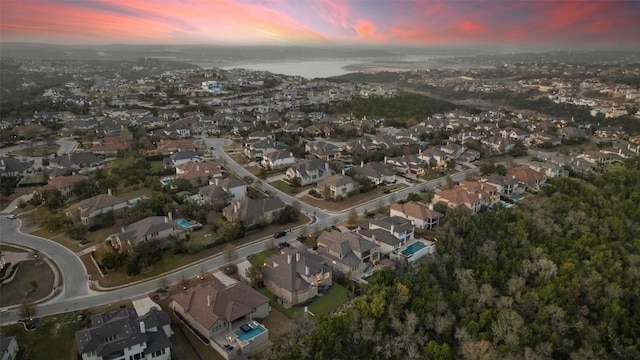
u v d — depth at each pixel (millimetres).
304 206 131250
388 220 110312
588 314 86688
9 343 66375
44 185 143750
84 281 89062
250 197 136625
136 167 154750
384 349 74000
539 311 83188
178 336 73812
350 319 76375
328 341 70000
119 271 92438
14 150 189875
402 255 99875
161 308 80688
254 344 71438
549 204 123438
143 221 105125
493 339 78375
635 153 193750
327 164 160375
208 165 154500
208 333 71312
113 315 74188
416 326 79312
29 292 84562
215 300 75750
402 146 196625
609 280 93250
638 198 131500
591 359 74312
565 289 89625
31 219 119000
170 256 98438
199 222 114812
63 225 110312
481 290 88062
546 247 102750
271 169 164625
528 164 167500
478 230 106562
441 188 145625
